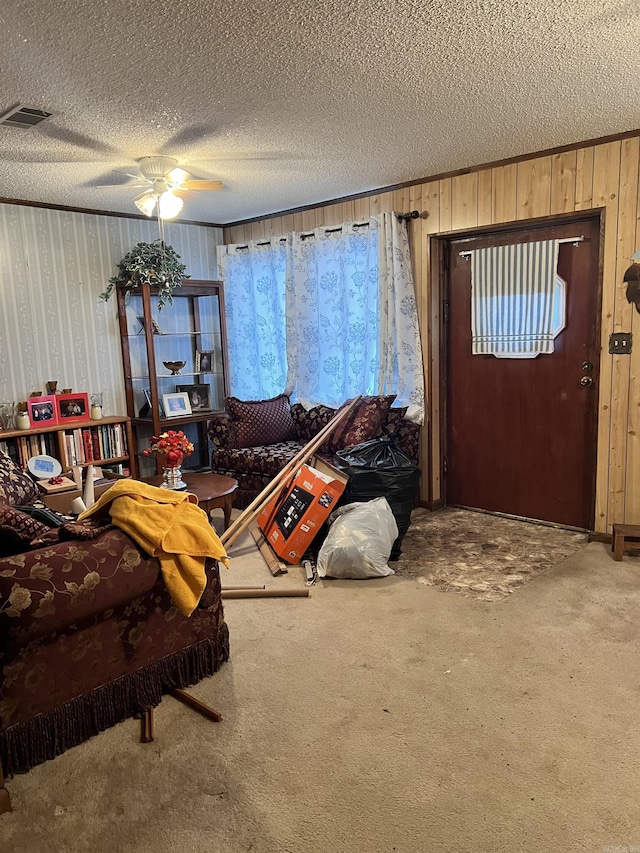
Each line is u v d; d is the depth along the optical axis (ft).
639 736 6.49
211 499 11.94
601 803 5.61
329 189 14.46
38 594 5.77
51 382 15.07
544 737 6.52
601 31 6.91
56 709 6.42
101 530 6.74
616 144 11.02
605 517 12.17
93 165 11.61
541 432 13.37
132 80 7.87
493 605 9.57
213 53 7.19
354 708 7.12
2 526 6.48
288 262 16.46
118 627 6.88
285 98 8.64
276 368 17.90
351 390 15.92
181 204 11.55
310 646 8.54
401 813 5.55
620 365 11.59
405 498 12.00
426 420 14.69
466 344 14.38
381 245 14.32
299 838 5.31
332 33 6.79
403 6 6.25
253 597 10.17
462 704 7.12
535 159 12.05
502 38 7.03
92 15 6.23
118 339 16.57
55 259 15.20
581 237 12.18
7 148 10.41
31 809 5.74
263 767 6.19
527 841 5.21
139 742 6.65
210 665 7.88
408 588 10.34
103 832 5.45
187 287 17.38
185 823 5.52
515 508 14.05
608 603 9.52
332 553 10.65
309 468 11.94
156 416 16.07
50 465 13.42
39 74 7.59
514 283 13.21
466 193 13.19
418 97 8.78
